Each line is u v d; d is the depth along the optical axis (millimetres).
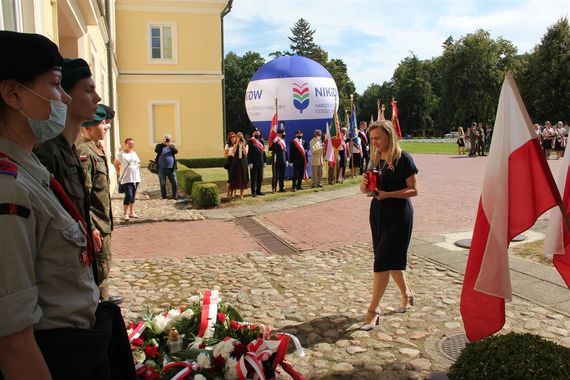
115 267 6941
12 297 1425
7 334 1415
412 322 4742
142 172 22281
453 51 62188
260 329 3367
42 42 1642
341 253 7648
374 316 4637
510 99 3406
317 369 3828
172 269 6836
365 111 100000
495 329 3412
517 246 7445
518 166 3379
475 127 28281
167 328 3357
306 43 86375
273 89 17562
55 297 1630
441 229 9164
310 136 17891
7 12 4875
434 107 83812
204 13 24750
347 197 13664
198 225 10242
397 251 4547
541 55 49938
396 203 4535
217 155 25656
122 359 2033
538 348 2992
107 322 1874
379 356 4039
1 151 1593
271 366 3023
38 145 2912
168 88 24859
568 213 3676
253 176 14047
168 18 24438
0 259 1421
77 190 3041
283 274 6516
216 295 3691
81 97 3010
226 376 2846
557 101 49406
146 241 8766
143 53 24391
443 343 4270
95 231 3934
